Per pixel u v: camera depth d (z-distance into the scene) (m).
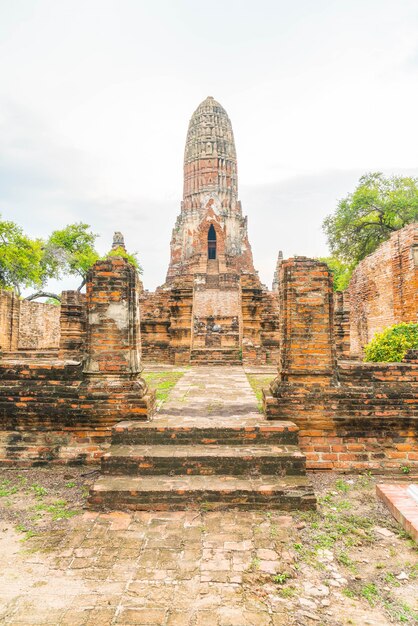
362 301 19.27
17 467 6.37
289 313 6.62
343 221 28.28
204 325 21.84
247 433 5.92
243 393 9.05
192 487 5.03
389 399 6.34
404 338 8.77
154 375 12.51
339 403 6.34
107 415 6.41
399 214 26.80
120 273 6.79
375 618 3.28
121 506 4.96
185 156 51.94
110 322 6.71
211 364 16.22
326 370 6.45
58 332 26.66
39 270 34.84
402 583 3.71
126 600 3.46
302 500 4.96
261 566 3.91
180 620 3.24
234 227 50.06
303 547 4.25
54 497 5.44
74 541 4.33
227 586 3.64
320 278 6.64
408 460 6.28
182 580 3.71
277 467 5.38
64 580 3.71
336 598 3.51
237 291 26.42
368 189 27.61
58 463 6.38
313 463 6.23
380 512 5.01
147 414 6.39
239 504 4.96
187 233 49.97
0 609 3.35
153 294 19.38
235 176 51.38
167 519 4.76
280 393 6.47
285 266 6.80
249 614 3.31
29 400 6.50
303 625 3.20
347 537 4.45
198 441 5.89
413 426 6.35
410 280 13.98
